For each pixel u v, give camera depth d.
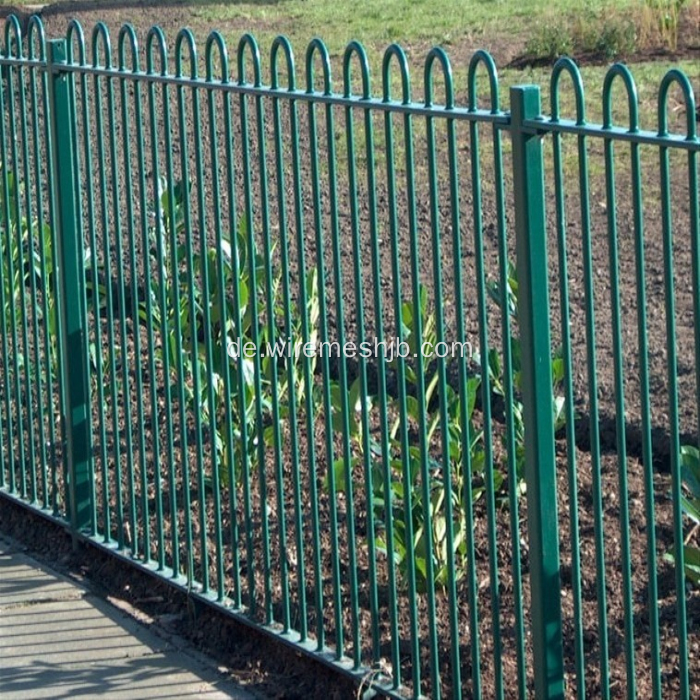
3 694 5.73
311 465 5.55
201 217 5.91
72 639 6.19
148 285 6.25
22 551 7.22
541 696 4.70
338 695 5.51
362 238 11.53
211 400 5.99
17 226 7.27
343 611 6.06
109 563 6.85
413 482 6.25
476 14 20.81
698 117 14.05
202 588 6.22
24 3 25.27
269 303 5.68
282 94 5.32
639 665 5.50
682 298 9.74
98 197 12.55
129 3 23.95
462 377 4.92
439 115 4.70
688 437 7.46
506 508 6.70
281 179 5.48
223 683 5.77
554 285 10.14
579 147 4.30
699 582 5.32
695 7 18.62
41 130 13.78
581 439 7.67
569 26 18.91
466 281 10.30
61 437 7.10
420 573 6.04
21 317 7.44
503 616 5.91
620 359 4.29
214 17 22.44
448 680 5.53
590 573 6.14
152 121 6.12
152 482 7.44
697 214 4.03
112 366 6.57
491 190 12.63
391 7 22.11
